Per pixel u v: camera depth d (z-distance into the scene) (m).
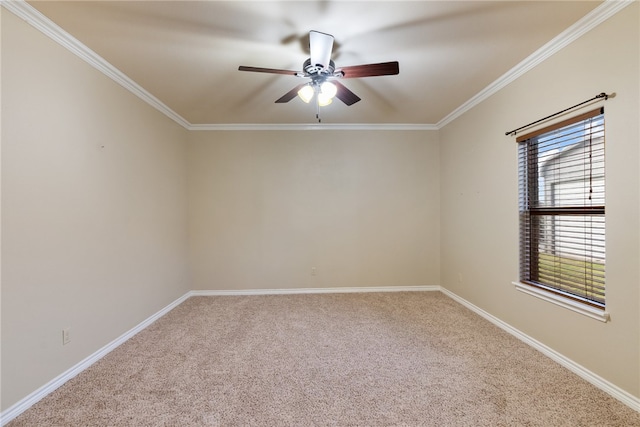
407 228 4.09
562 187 2.20
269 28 1.93
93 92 2.24
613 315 1.75
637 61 1.61
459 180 3.54
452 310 3.32
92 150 2.23
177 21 1.84
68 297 2.00
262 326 2.90
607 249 1.79
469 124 3.29
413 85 2.82
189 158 3.96
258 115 3.62
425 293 3.99
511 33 2.01
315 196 4.06
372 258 4.09
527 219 2.54
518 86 2.52
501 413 1.64
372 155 4.07
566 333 2.09
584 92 1.92
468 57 2.32
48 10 1.71
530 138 2.45
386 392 1.83
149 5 1.69
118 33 1.96
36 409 1.69
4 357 1.60
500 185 2.78
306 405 1.72
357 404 1.72
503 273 2.76
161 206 3.26
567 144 2.15
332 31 1.97
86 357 2.15
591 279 1.97
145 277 2.93
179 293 3.66
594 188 1.94
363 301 3.67
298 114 3.60
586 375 1.93
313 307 3.46
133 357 2.29
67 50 2.00
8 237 1.62
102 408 1.70
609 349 1.78
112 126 2.46
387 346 2.45
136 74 2.54
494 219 2.88
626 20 1.66
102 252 2.33
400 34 2.01
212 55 2.25
